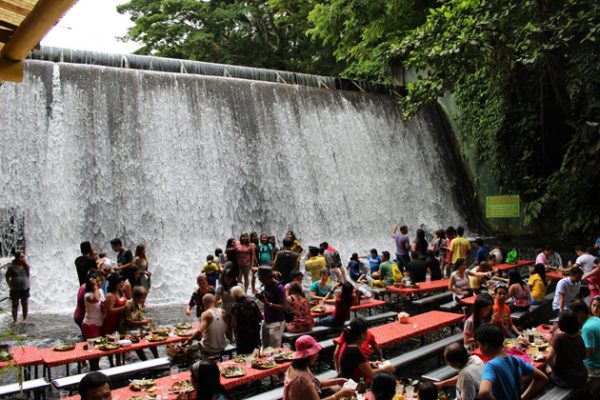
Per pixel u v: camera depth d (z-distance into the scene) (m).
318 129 22.06
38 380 6.91
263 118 20.64
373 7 27.02
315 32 29.66
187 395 5.91
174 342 8.56
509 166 23.55
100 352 7.71
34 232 15.14
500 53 17.42
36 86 16.16
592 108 17.81
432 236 22.55
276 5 35.00
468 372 5.49
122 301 8.95
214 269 13.05
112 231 16.36
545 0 16.73
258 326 8.44
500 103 23.67
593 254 13.99
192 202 17.97
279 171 20.36
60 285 14.66
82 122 16.67
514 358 5.39
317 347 5.72
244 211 19.06
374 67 28.48
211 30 36.81
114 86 17.64
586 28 15.50
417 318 10.05
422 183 24.42
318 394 5.81
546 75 21.44
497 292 8.53
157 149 17.83
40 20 3.55
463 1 17.36
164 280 16.20
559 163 22.23
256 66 37.28
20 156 15.42
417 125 25.53
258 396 6.61
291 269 12.59
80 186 16.17
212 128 19.19
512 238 22.31
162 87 18.64
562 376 6.82
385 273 14.20
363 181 22.64
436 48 17.41
